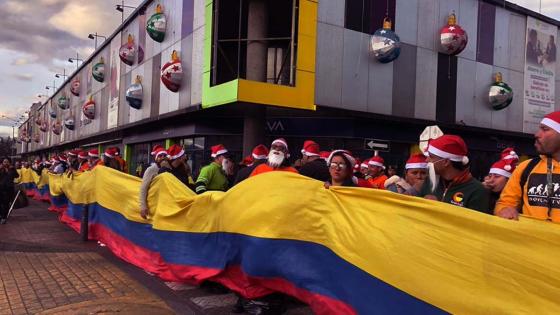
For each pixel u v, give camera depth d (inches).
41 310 206.2
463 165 141.6
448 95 729.6
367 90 642.8
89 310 201.2
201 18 681.0
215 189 303.0
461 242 110.3
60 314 195.5
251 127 621.9
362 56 639.1
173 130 823.1
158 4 835.4
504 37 805.9
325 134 668.1
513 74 820.6
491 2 784.9
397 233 126.0
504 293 101.4
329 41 609.6
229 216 202.7
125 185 320.5
